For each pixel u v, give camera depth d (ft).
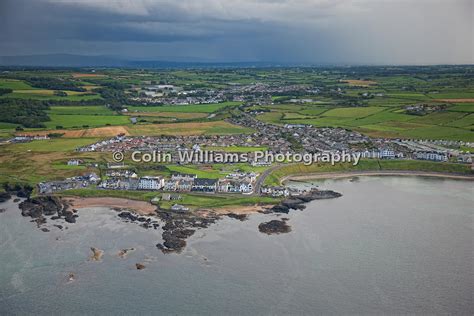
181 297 525.34
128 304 512.22
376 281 558.56
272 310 498.28
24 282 565.53
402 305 507.30
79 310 501.97
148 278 571.69
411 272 580.71
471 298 520.83
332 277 568.82
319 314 490.90
